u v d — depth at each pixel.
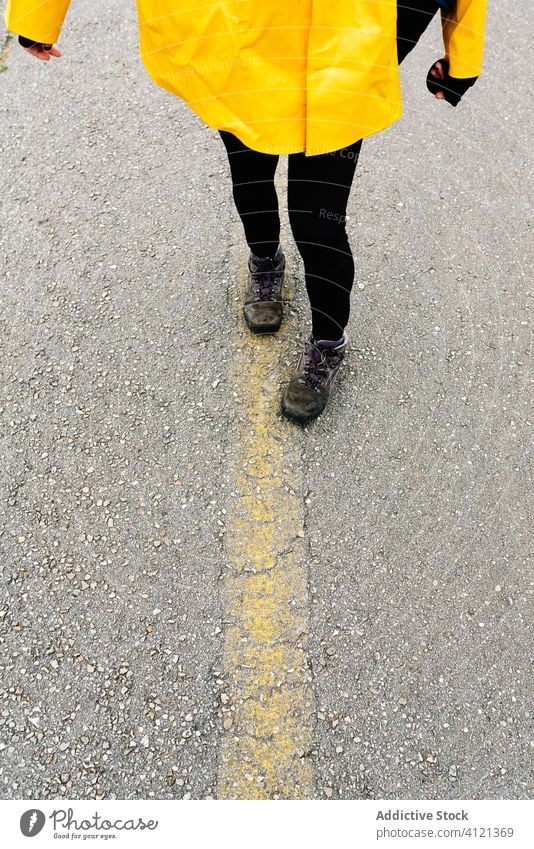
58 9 1.40
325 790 1.40
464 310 2.10
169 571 1.65
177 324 2.07
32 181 2.46
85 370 1.98
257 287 2.00
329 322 1.70
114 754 1.44
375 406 1.90
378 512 1.73
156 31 1.26
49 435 1.87
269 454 1.82
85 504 1.75
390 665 1.53
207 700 1.49
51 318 2.10
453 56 1.40
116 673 1.53
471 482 1.78
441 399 1.92
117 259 2.24
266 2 1.14
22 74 2.81
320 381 1.81
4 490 1.78
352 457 1.81
